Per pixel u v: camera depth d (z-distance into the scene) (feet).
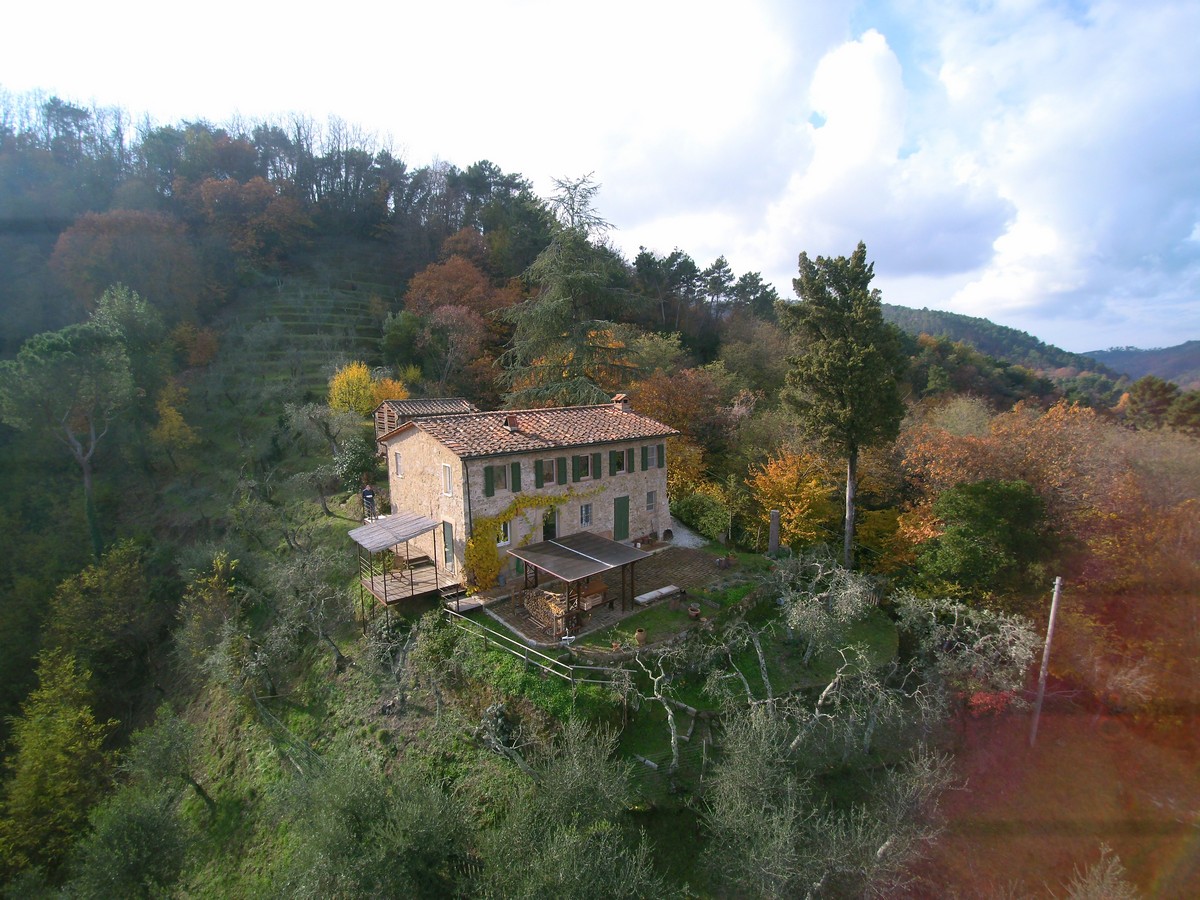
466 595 79.41
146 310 175.94
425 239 281.95
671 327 223.10
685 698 65.16
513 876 46.93
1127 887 53.26
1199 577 76.13
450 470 81.05
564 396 124.16
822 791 58.80
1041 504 84.74
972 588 81.71
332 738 70.23
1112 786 65.46
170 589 116.47
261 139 301.84
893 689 67.77
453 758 61.11
